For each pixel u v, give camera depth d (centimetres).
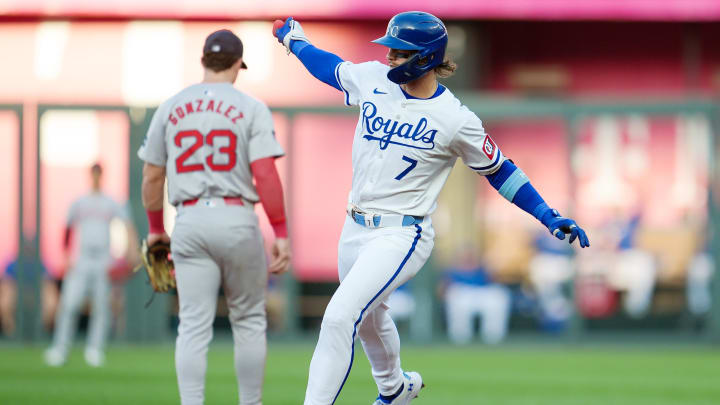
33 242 5150
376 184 1811
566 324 5181
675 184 5584
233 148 1977
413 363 4156
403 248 1797
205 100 1989
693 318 5228
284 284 5216
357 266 1786
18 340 5122
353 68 1895
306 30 5816
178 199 1986
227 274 1989
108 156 5266
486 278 5272
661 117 5150
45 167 5228
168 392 2973
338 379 1753
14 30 5838
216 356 4441
